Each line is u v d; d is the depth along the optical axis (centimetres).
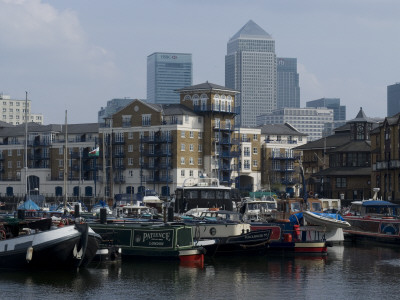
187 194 8612
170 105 16775
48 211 8769
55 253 5131
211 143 16400
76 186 17200
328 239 7119
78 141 17788
